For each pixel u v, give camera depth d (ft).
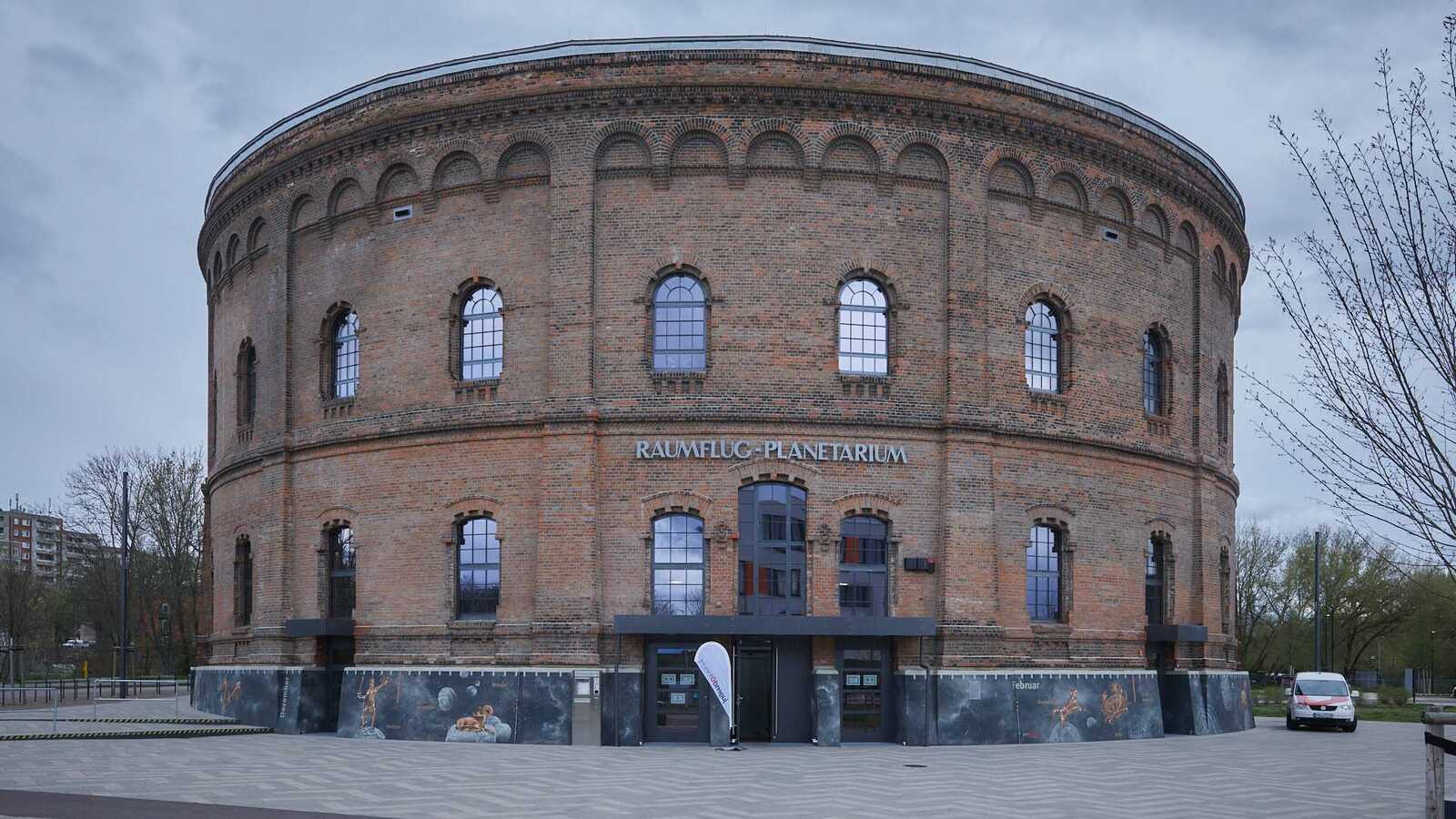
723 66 98.12
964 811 57.31
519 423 98.32
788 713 94.89
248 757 79.77
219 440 129.18
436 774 69.77
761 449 96.02
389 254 105.81
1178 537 115.96
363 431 104.99
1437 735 42.91
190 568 238.27
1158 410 116.37
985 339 100.53
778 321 97.19
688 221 97.76
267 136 116.37
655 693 94.58
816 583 95.40
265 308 116.98
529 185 100.68
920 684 94.89
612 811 55.72
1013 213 104.06
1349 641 265.34
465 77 102.06
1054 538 105.40
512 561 97.55
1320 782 73.15
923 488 98.07
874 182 99.66
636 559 95.35
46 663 279.08
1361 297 42.57
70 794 60.39
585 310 97.14
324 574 107.14
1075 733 100.73
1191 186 118.52
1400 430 41.70
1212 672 116.98
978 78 101.91
